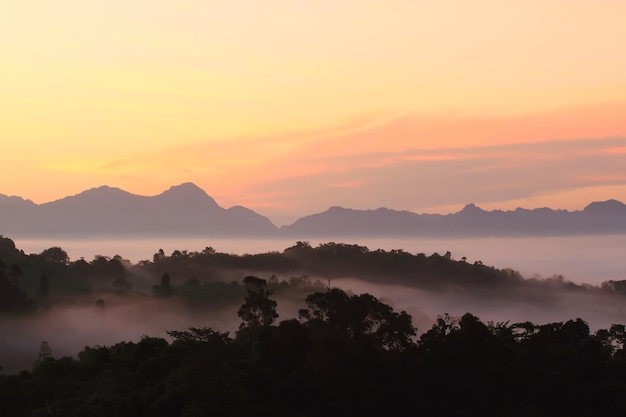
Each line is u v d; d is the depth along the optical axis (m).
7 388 79.75
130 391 77.44
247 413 72.44
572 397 78.50
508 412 76.06
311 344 81.94
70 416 72.94
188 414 69.81
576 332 91.44
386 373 78.19
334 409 75.12
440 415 76.19
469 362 79.75
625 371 84.31
